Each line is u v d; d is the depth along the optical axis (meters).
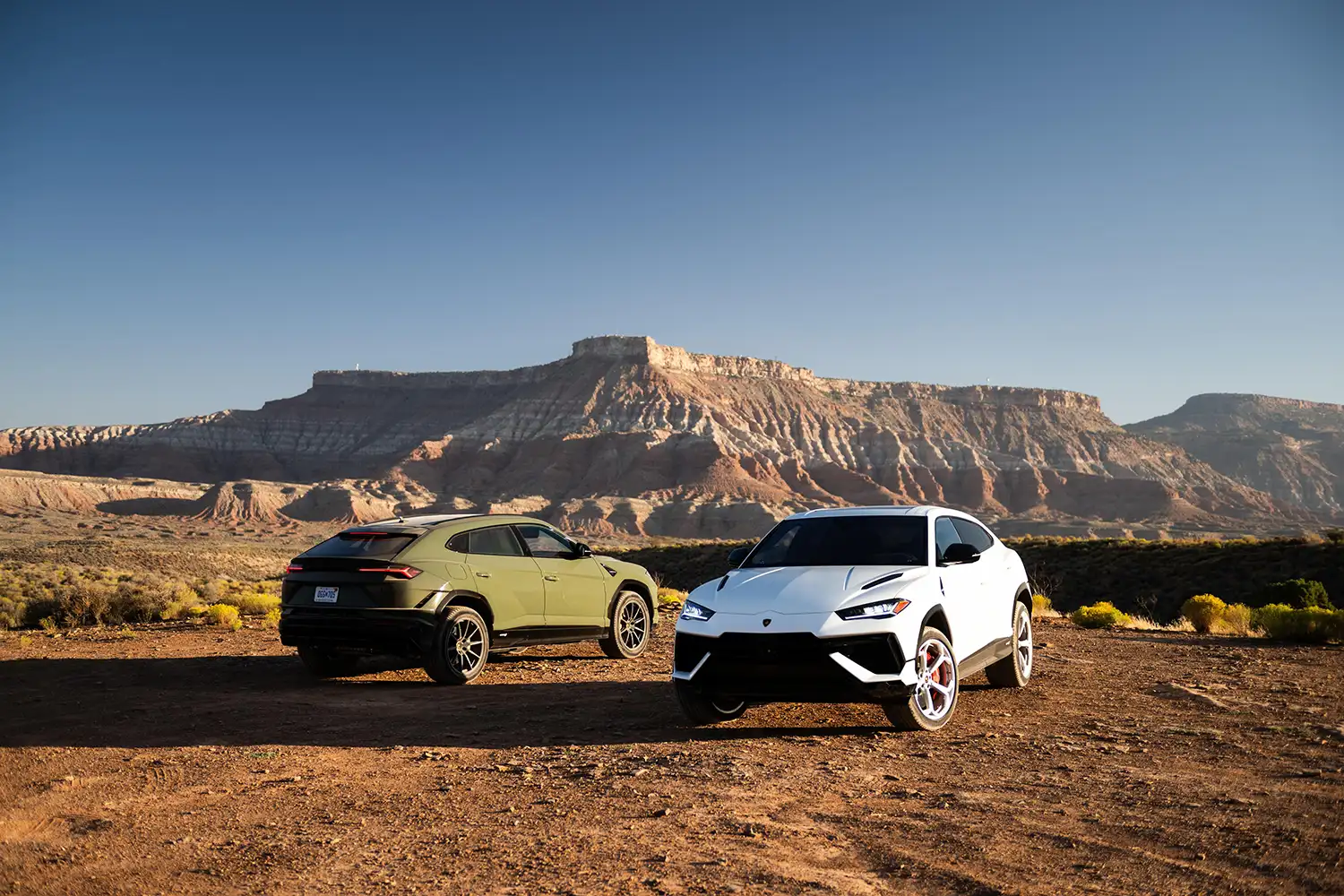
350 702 8.75
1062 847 4.26
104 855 4.60
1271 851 4.08
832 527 7.95
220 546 101.69
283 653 12.32
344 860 4.41
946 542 7.85
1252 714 7.26
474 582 9.77
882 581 6.94
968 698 8.22
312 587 9.52
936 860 4.14
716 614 6.91
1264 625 13.30
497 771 6.05
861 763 5.93
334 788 5.77
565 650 12.29
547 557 10.78
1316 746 6.07
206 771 6.25
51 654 12.49
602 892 3.87
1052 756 6.02
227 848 4.67
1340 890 3.61
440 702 8.66
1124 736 6.60
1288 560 35.28
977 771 5.67
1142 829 4.47
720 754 6.25
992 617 8.07
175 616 19.12
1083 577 38.81
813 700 6.54
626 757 6.29
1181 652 11.29
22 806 5.48
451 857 4.40
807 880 3.95
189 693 9.38
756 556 7.93
